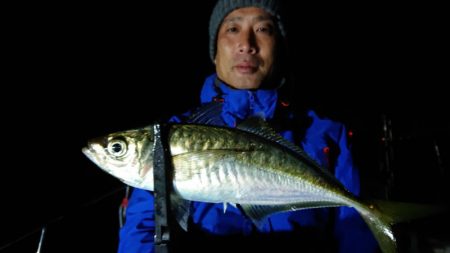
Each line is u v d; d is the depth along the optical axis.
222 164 0.38
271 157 0.40
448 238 0.70
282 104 0.61
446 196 1.01
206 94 0.64
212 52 0.74
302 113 0.63
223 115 0.57
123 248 0.50
